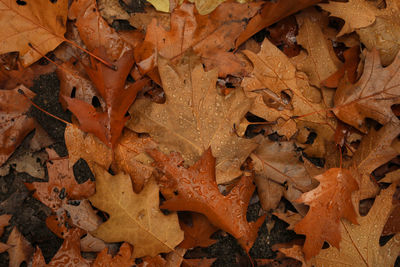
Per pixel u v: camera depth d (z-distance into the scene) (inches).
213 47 41.5
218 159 40.6
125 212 39.7
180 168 40.1
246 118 42.0
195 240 40.6
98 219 40.6
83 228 40.3
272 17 41.5
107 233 39.7
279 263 41.3
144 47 41.1
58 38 41.3
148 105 40.3
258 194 41.4
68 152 40.8
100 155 40.8
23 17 40.8
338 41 42.5
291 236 41.7
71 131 40.7
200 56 41.5
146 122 40.3
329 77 41.9
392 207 41.4
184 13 41.1
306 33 42.1
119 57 41.6
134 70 41.4
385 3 42.4
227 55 41.6
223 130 40.6
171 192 40.4
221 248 41.4
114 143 40.5
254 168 41.2
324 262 40.2
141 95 41.4
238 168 40.8
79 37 41.7
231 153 40.7
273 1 41.6
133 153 40.8
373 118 41.3
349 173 40.5
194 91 40.3
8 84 41.3
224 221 40.1
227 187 41.2
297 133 41.9
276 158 41.3
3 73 41.2
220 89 41.8
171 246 40.1
